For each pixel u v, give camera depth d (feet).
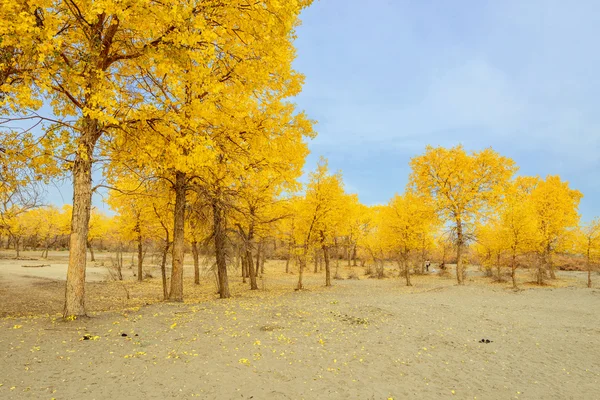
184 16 19.69
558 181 94.43
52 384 14.25
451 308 41.65
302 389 15.51
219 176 36.73
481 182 73.46
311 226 61.46
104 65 24.66
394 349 22.98
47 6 19.42
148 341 20.62
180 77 23.70
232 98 30.50
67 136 23.36
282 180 44.60
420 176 77.82
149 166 29.58
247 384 15.57
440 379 18.22
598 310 43.24
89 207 24.91
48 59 20.51
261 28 24.29
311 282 89.51
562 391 17.49
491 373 19.72
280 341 22.67
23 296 50.08
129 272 106.22
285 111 37.78
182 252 36.22
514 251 70.95
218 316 28.37
